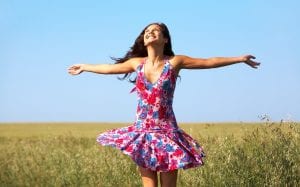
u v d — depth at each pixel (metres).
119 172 11.12
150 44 6.84
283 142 9.18
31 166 12.84
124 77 7.22
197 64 6.81
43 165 12.87
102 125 52.69
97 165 11.77
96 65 7.12
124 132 6.89
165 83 6.79
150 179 6.77
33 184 12.25
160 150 6.62
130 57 7.20
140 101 6.88
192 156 6.71
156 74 6.82
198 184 9.59
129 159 11.45
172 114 6.88
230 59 6.79
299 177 8.90
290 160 8.95
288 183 8.78
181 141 6.75
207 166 9.64
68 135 17.48
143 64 6.90
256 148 9.36
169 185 6.77
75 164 11.99
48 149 14.17
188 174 10.03
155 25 6.87
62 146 14.41
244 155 9.27
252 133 9.66
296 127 9.38
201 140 10.91
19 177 12.56
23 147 15.03
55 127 46.69
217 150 9.85
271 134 9.44
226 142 9.88
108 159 11.68
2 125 53.69
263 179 8.91
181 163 6.51
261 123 9.67
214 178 9.31
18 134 31.62
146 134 6.74
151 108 6.79
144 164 6.61
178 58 6.85
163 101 6.80
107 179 11.09
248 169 9.08
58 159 12.72
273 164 8.98
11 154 14.70
